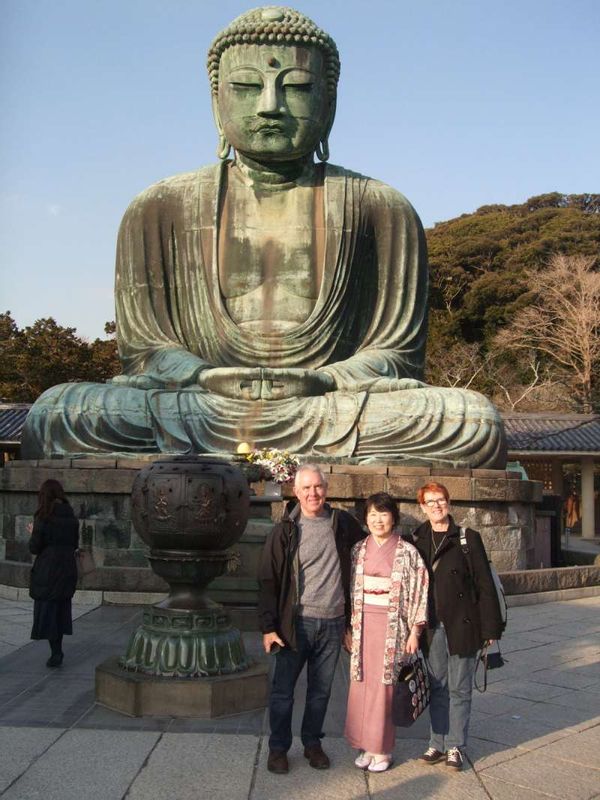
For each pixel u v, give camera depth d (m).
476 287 51.50
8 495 12.65
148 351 15.62
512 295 51.09
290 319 15.55
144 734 5.57
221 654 6.20
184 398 13.94
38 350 36.16
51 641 7.59
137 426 13.48
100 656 8.02
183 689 5.94
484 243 56.12
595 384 46.16
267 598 5.11
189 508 6.12
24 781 4.77
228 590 9.53
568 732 5.90
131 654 6.32
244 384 14.06
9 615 10.20
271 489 11.48
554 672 7.71
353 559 5.27
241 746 5.39
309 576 5.19
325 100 15.78
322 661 5.20
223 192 16.03
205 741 5.46
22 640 8.73
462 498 12.31
